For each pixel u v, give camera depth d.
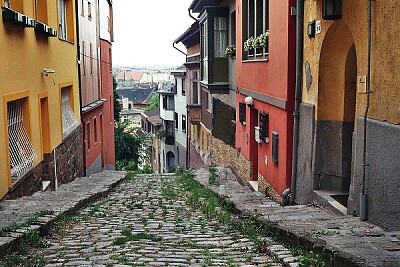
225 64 18.89
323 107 9.21
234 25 18.39
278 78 11.34
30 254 6.06
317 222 7.09
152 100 83.69
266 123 12.81
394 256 4.68
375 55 6.72
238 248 6.50
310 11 9.54
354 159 7.48
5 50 9.16
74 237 7.51
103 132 26.38
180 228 8.45
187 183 15.64
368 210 6.96
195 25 26.23
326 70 9.08
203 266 5.36
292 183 10.48
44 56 12.53
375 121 6.71
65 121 16.03
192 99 33.09
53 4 13.88
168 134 46.03
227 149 19.39
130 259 5.80
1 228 6.79
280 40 11.13
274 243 6.50
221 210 10.29
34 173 11.35
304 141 9.88
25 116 10.84
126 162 38.12
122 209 10.94
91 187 13.80
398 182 6.08
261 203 10.20
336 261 4.78
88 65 21.56
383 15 6.45
